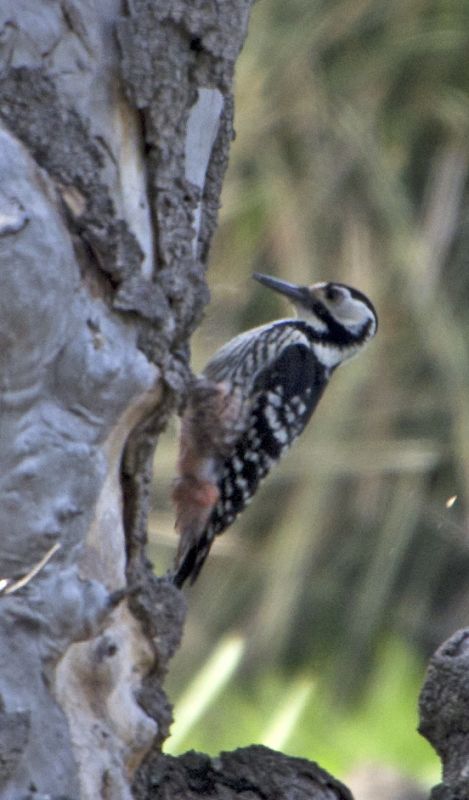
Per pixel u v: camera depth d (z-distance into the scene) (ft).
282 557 55.93
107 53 19.39
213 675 51.42
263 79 54.95
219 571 56.18
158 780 21.31
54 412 18.28
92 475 18.58
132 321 19.20
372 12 55.21
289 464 56.03
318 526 56.34
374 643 56.08
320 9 54.85
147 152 19.84
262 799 22.04
